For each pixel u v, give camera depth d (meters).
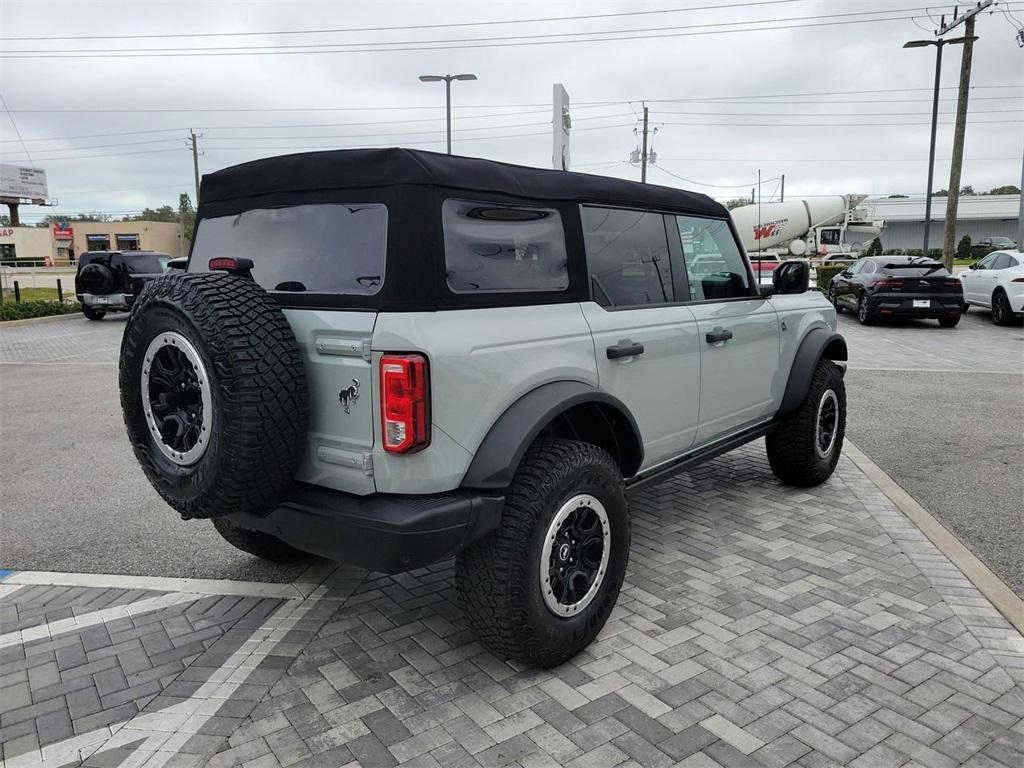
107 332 18.00
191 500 2.83
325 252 2.93
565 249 3.38
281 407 2.68
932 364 11.23
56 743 2.76
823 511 5.06
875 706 2.87
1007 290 15.73
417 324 2.66
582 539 3.20
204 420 2.71
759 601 3.76
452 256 2.83
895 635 3.40
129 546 4.68
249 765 2.60
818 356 5.16
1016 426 7.37
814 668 3.14
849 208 38.12
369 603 3.83
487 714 2.86
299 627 3.58
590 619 3.23
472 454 2.82
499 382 2.88
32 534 4.90
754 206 36.69
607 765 2.56
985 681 3.03
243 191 3.27
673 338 3.88
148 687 3.11
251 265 3.05
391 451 2.64
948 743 2.66
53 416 8.52
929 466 6.07
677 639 3.39
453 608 3.76
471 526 2.77
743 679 3.07
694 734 2.72
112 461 6.64
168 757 2.66
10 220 66.75
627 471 3.72
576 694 2.98
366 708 2.91
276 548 4.19
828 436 5.54
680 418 4.06
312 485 2.94
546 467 2.99
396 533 2.61
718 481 5.79
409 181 2.73
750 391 4.70
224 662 3.28
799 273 4.87
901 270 15.79
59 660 3.35
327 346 2.76
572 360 3.22
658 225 4.07
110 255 21.06
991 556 4.30
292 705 2.95
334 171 2.92
